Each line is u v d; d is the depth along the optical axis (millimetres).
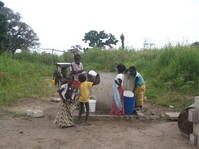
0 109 5453
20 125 4465
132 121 4867
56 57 14578
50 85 8516
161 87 7656
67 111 4410
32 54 14438
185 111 4047
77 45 19922
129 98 4996
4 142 3672
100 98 5406
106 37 22484
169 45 10219
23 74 9352
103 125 4559
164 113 5406
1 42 14016
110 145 3627
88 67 11922
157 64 9258
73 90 4500
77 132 4148
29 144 3611
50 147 3521
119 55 12961
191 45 10109
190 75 7789
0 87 7223
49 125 4508
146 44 13328
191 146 3650
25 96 6750
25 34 26953
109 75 5523
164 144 3711
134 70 5051
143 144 3695
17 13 26531
